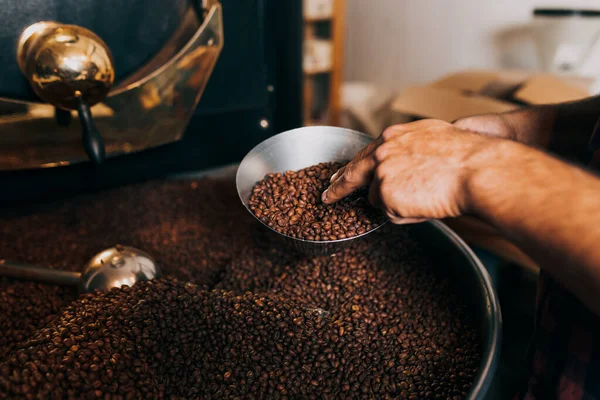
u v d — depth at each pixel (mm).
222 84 755
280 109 847
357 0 1702
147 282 501
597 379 309
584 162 396
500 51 1193
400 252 589
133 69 640
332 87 1598
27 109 555
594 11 925
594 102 393
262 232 685
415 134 313
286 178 497
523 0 1103
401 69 1540
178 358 432
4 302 575
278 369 424
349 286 542
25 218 764
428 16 1373
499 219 254
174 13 645
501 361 536
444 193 281
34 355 391
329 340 450
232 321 458
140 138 639
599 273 217
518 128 412
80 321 443
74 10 575
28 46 494
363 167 335
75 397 370
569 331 326
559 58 989
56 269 589
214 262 657
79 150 614
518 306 615
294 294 533
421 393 417
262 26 747
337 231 437
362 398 410
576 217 228
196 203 800
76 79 468
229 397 406
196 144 816
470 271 495
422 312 516
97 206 784
